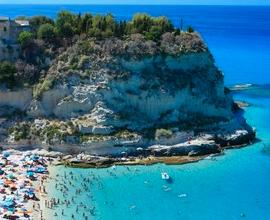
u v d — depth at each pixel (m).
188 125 140.62
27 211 100.19
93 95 137.75
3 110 138.38
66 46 148.62
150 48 147.00
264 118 170.75
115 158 128.38
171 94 142.88
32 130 133.25
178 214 102.81
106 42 146.25
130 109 139.88
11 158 125.19
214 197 110.75
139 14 160.25
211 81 153.00
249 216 102.94
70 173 120.00
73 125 133.12
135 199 108.56
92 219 99.38
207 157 131.50
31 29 155.50
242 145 140.62
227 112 150.38
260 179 119.94
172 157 130.88
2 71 139.62
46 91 138.12
